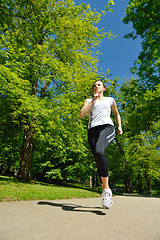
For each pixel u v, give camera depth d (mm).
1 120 10906
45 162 17922
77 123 9859
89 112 2189
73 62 10547
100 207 2244
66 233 966
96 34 10258
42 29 9133
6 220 1194
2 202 2340
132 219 1462
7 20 7457
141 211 2031
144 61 11180
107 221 1331
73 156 17375
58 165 18391
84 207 2148
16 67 7918
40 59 8398
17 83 7930
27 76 9062
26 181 10391
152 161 20828
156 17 10078
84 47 11484
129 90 12445
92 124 2027
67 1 9414
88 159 17422
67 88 9719
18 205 2033
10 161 18375
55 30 9383
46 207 1955
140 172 26047
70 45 9844
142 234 1010
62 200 3098
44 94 10219
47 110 7793
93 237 917
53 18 9195
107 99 2230
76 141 10344
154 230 1118
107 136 1922
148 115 11406
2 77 7086
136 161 20781
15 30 8211
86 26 9719
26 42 8398
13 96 7863
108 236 946
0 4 7102
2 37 7512
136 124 12492
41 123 8859
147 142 21141
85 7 9117
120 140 22000
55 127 8680
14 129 11836
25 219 1258
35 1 8273
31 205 2094
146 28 10523
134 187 40438
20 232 940
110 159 20469
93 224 1209
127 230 1089
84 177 18625
